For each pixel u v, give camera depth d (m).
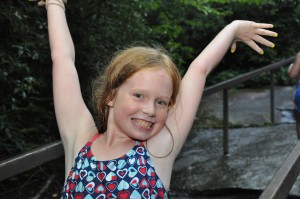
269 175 3.86
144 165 1.22
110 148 1.27
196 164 4.36
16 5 3.84
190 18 9.09
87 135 1.35
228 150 4.77
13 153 3.98
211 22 9.50
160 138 1.28
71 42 1.50
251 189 3.59
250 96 8.46
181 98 1.36
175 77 1.26
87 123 1.38
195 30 9.69
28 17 3.70
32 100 4.64
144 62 1.22
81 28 4.80
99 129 1.36
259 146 4.86
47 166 4.53
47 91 4.89
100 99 1.33
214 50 1.45
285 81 9.72
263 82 9.77
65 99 1.40
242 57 10.30
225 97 4.51
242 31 1.51
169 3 7.08
